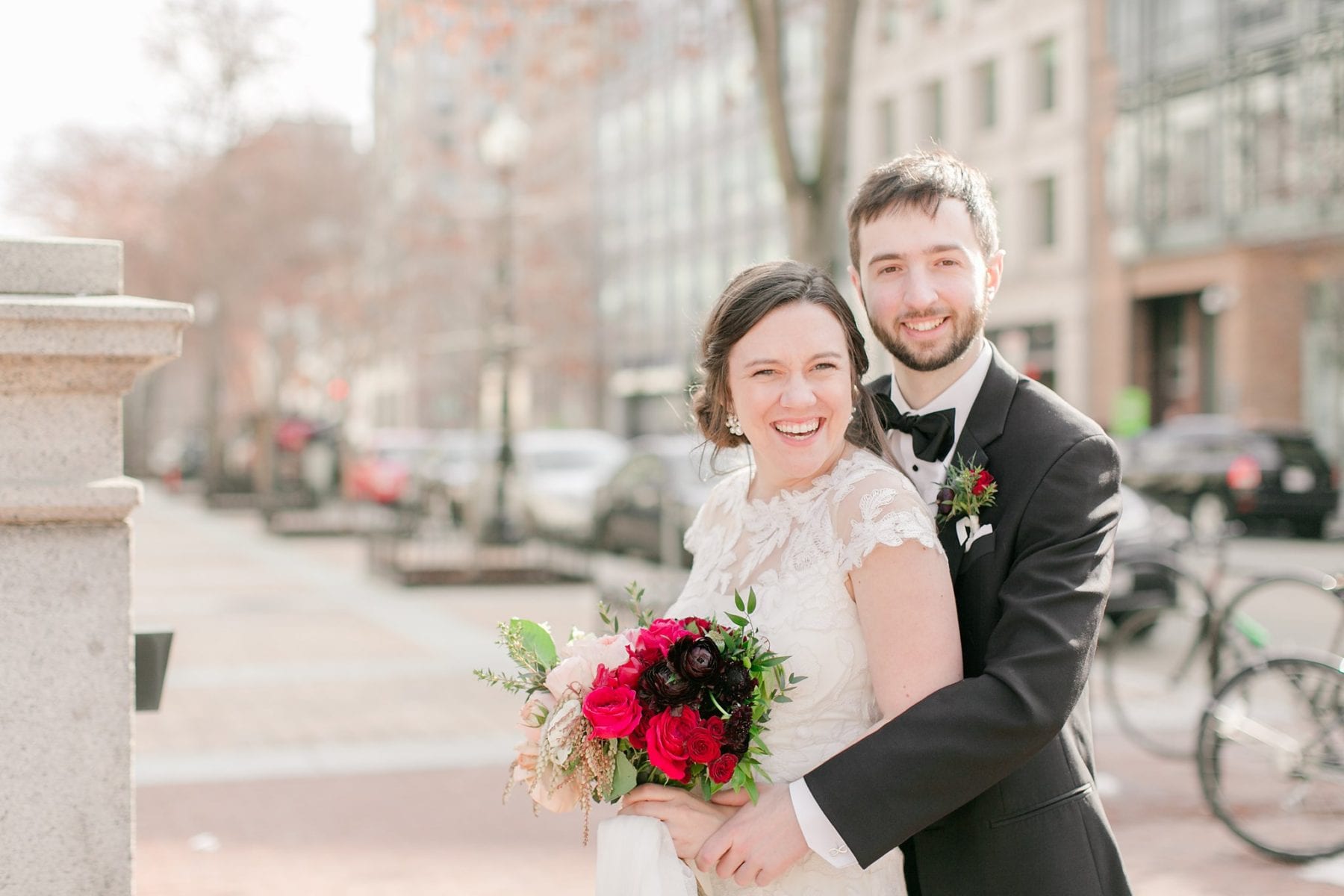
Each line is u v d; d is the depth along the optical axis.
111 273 2.48
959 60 31.73
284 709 7.55
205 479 32.50
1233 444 19.62
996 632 2.06
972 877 2.12
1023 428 2.21
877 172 2.39
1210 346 27.66
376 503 25.59
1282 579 6.51
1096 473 2.13
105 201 35.12
